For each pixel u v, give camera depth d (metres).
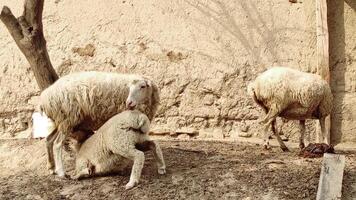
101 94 7.26
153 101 7.48
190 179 7.14
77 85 7.24
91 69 8.94
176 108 8.89
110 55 8.94
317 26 8.66
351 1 8.77
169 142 8.57
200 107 8.86
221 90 8.83
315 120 8.69
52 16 9.02
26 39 7.83
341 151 8.30
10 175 7.59
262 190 6.96
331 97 7.87
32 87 8.98
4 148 8.32
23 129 8.98
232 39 8.84
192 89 8.87
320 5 8.66
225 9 8.85
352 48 8.77
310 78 7.75
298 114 7.80
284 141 8.71
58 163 7.32
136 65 8.91
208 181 7.11
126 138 7.06
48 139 7.41
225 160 7.62
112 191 7.01
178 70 8.88
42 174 7.51
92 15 8.99
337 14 8.80
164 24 8.91
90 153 7.22
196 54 8.87
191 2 8.90
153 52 8.91
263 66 8.80
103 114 7.32
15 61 9.02
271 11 8.83
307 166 7.38
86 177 7.25
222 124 8.85
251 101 8.79
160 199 6.88
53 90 7.24
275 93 7.71
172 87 8.88
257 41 8.82
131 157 7.06
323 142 7.95
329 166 7.07
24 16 7.85
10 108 9.00
